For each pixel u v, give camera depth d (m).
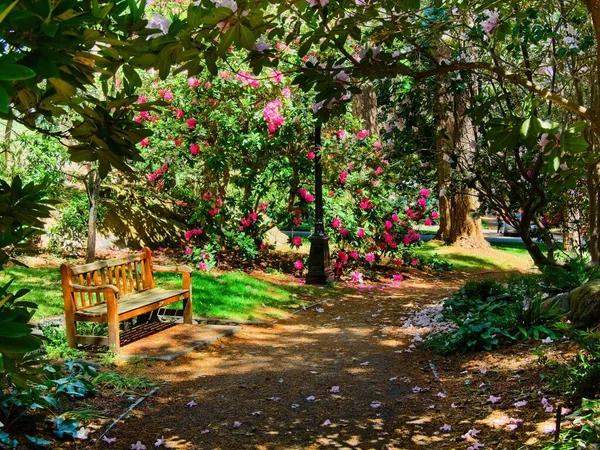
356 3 3.20
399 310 9.34
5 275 8.48
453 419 4.43
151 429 4.46
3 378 2.49
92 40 1.81
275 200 12.77
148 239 12.52
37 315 6.99
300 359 6.48
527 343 5.90
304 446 4.17
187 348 6.48
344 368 6.10
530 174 7.31
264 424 4.59
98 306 6.45
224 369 6.02
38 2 1.48
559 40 5.89
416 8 3.35
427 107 8.07
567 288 7.05
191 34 2.52
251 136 11.28
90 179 8.36
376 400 5.07
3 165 9.02
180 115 11.58
